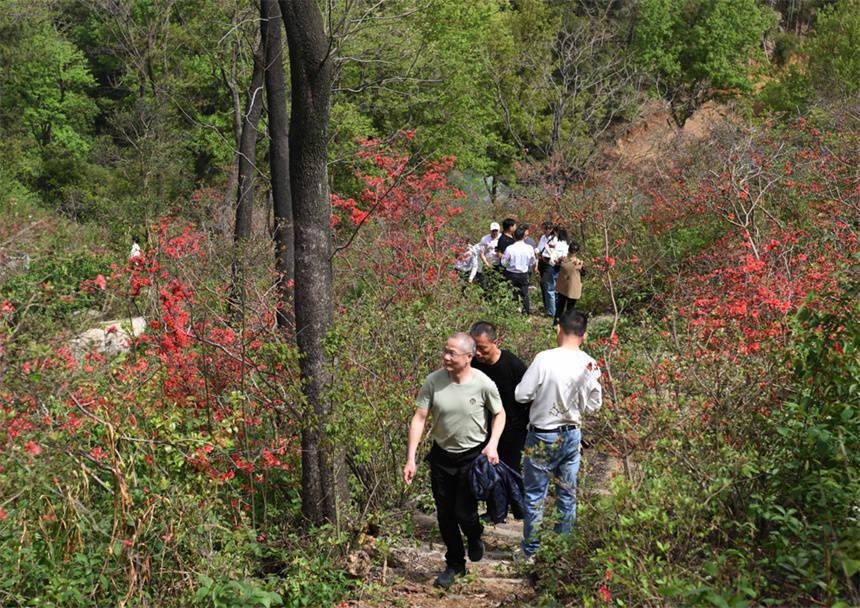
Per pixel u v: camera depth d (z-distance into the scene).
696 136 25.25
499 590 6.66
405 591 6.75
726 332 7.66
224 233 14.70
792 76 37.41
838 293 6.04
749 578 4.70
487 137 36.97
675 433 6.49
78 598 5.57
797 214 15.84
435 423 6.61
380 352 8.34
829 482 5.16
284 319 9.54
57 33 53.16
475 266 17.28
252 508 7.17
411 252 14.52
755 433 6.63
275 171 12.47
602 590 5.16
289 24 7.02
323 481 7.22
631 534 5.45
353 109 26.69
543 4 49.28
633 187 23.06
